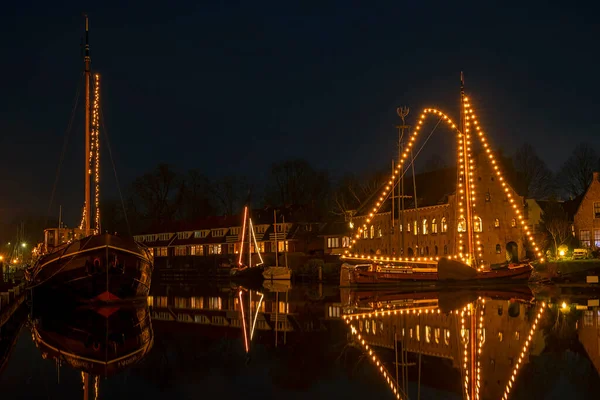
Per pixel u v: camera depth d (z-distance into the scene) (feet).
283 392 62.90
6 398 61.31
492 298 157.17
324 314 130.93
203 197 432.66
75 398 61.11
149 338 98.94
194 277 344.90
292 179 388.57
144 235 428.15
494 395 60.13
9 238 465.88
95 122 172.14
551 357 77.30
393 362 76.54
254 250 376.89
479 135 195.21
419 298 162.50
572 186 320.29
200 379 69.05
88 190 153.99
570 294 167.73
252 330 108.17
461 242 219.41
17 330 110.11
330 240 332.60
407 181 295.69
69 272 141.59
